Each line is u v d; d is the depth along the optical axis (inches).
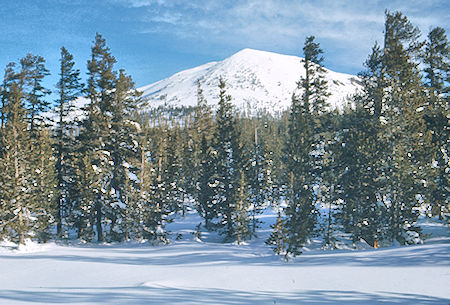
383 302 369.4
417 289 420.2
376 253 713.0
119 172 1393.9
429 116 1199.6
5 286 515.8
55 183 1289.4
